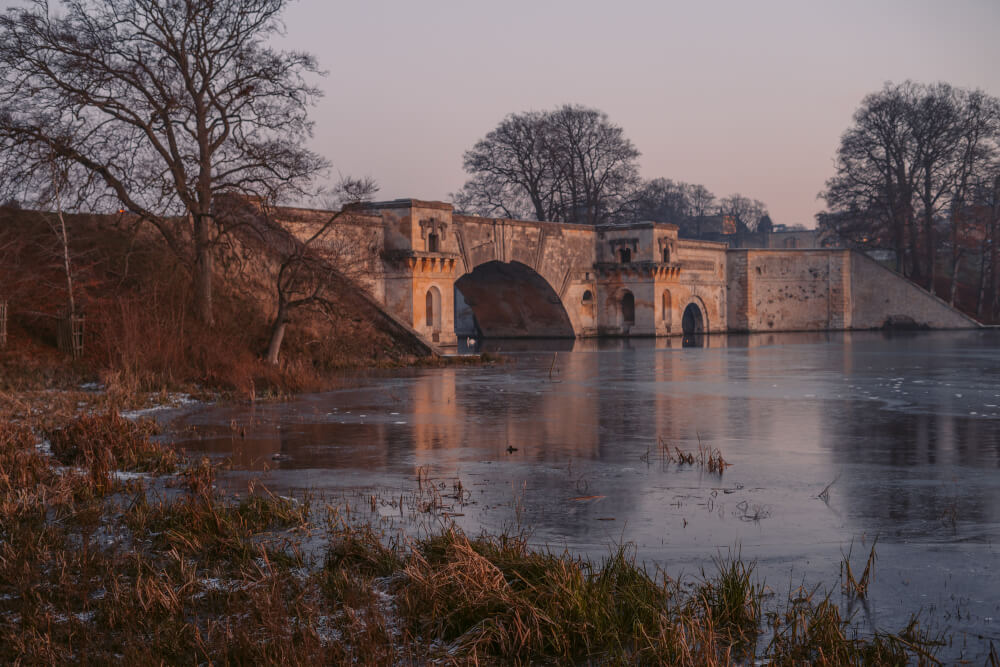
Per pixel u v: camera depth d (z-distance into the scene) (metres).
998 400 30.75
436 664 8.60
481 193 98.25
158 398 31.02
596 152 97.62
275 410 29.06
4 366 35.31
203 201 41.53
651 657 8.59
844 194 102.50
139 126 40.00
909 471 18.20
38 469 17.16
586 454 20.53
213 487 16.48
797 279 103.44
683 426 25.11
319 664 8.43
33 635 9.30
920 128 97.94
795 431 23.94
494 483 17.12
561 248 84.19
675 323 91.19
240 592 10.43
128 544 12.73
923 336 86.44
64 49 38.12
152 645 9.08
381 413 28.28
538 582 10.12
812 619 9.03
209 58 41.44
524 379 41.06
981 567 11.29
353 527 13.37
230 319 44.97
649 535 13.13
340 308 47.44
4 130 38.56
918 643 8.72
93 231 46.91
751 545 12.52
